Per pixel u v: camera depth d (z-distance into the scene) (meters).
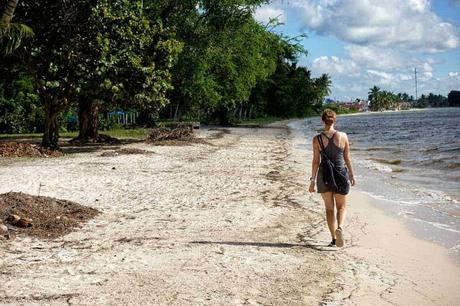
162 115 63.81
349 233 8.48
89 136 28.08
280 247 7.37
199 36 32.59
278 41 46.03
